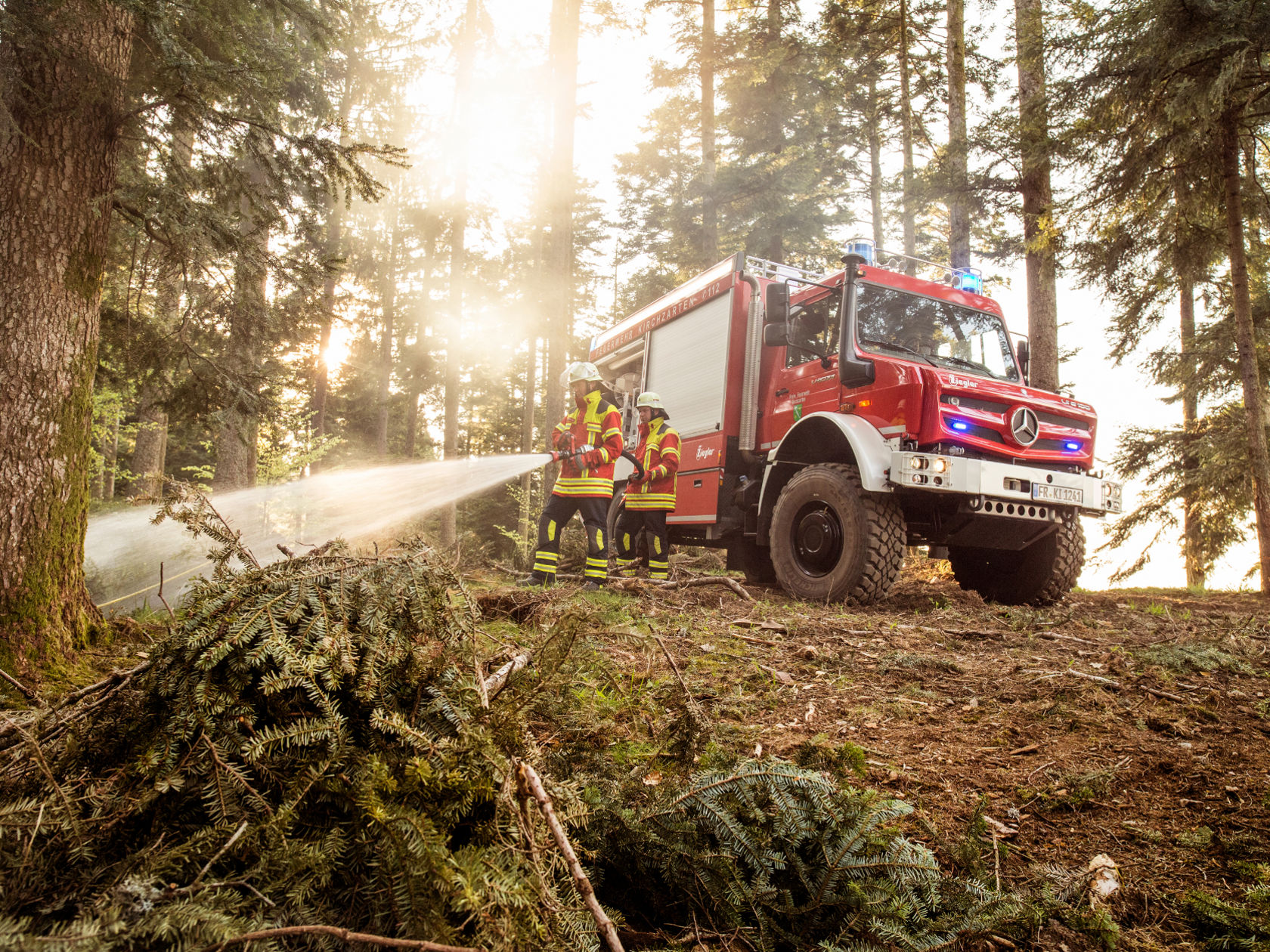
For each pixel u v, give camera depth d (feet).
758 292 24.67
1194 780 7.99
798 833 5.32
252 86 11.66
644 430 24.34
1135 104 29.14
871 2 55.16
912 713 10.27
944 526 20.40
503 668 6.34
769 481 23.03
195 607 5.00
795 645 14.29
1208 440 39.45
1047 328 35.17
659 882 5.36
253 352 16.22
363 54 43.27
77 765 4.70
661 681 10.47
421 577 5.35
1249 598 29.48
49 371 9.88
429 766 4.23
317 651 4.59
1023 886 5.93
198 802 4.26
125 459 45.39
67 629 9.78
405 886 3.61
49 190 10.07
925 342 21.99
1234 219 29.43
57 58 10.12
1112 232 32.01
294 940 3.59
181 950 3.14
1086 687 11.14
